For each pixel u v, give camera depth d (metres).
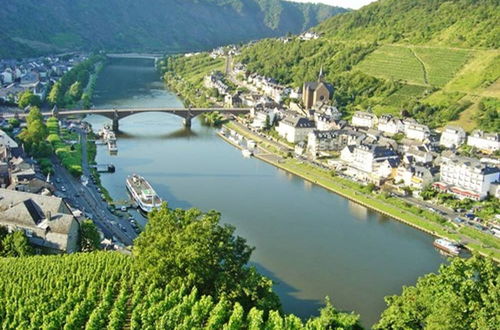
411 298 143.88
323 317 147.00
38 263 182.75
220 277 163.00
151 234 174.50
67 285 172.38
